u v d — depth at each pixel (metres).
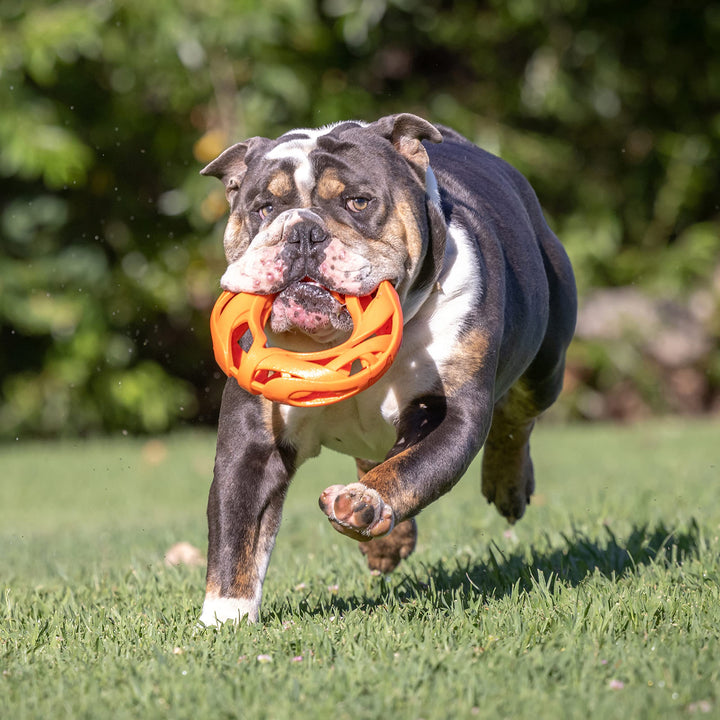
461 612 6.30
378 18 21.14
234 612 6.34
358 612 6.52
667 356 22.94
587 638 5.75
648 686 5.01
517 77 23.31
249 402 6.60
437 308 6.58
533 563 8.01
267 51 20.66
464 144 8.70
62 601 7.51
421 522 11.01
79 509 14.77
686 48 23.58
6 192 20.75
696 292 23.28
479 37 22.98
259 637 5.98
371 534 5.66
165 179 21.09
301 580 8.11
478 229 7.05
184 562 9.30
